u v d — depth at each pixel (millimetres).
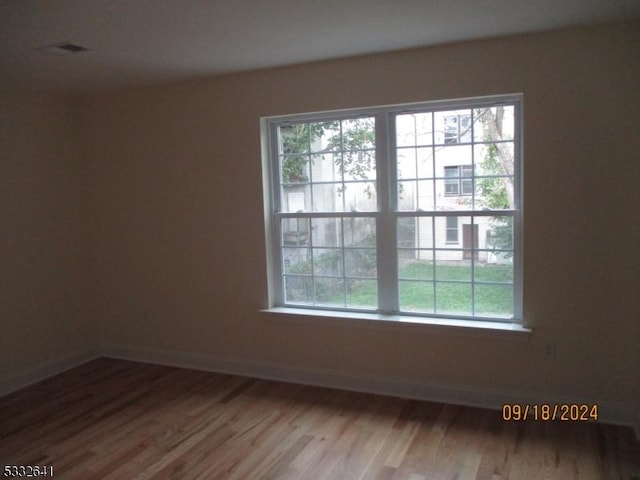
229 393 3572
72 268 4238
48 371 4020
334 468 2572
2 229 3693
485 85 2959
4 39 2629
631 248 2785
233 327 3902
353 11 2365
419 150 3275
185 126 3852
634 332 2822
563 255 2910
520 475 2451
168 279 4105
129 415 3273
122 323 4363
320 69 3348
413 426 2975
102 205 4293
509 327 3057
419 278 3363
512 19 2578
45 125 3996
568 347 2955
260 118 3588
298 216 3660
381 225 3406
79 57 3002
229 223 3807
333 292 3637
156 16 2338
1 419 3258
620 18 2625
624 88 2715
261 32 2639
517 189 3064
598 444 2691
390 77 3166
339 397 3434
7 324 3736
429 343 3275
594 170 2805
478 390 3180
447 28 2691
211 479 2510
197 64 3273
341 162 3502
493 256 3156
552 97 2838
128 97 4035
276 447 2801
